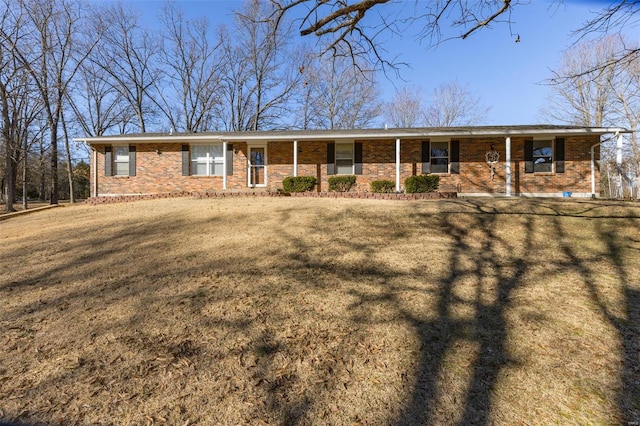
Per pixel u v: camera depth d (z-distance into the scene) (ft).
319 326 10.27
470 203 28.71
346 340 9.52
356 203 30.30
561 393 7.32
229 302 11.90
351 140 47.39
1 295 12.84
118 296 12.55
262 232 21.42
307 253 17.30
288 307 11.50
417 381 7.79
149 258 16.97
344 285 13.33
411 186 38.70
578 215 23.47
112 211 32.60
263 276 14.28
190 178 48.91
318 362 8.55
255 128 92.32
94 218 28.84
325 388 7.61
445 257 16.57
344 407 7.04
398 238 19.92
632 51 16.47
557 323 10.18
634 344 9.01
